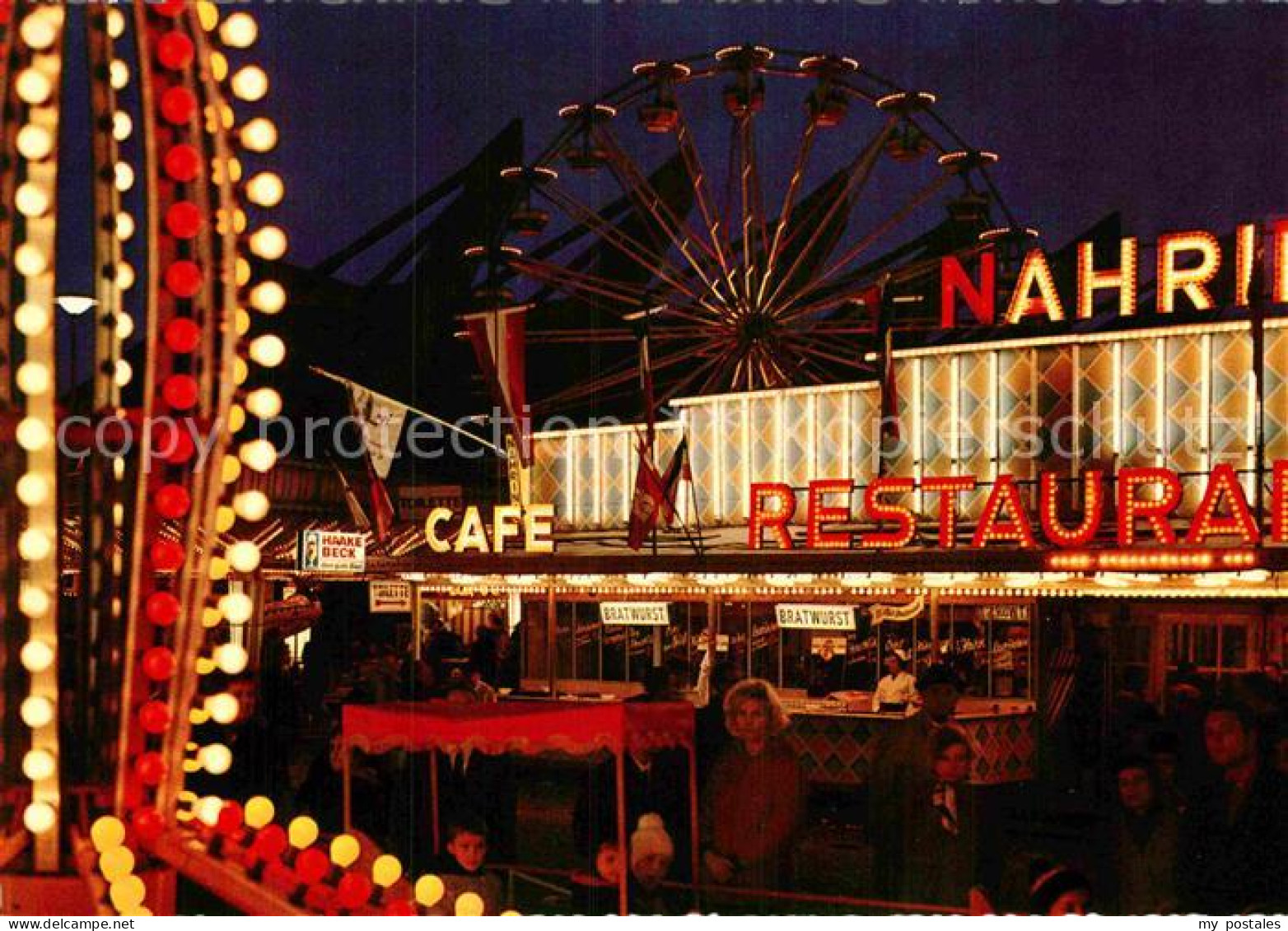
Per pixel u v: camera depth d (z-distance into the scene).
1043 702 19.11
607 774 8.94
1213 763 7.28
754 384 30.64
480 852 6.96
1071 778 18.64
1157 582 18.17
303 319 43.81
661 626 23.08
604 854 7.94
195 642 3.44
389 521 25.11
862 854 14.91
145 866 3.53
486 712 8.69
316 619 26.33
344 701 15.47
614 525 26.78
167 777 3.45
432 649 24.00
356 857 3.57
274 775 16.70
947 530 20.05
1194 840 7.09
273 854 3.53
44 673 3.36
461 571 24.38
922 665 20.28
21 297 3.36
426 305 46.12
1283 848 6.93
